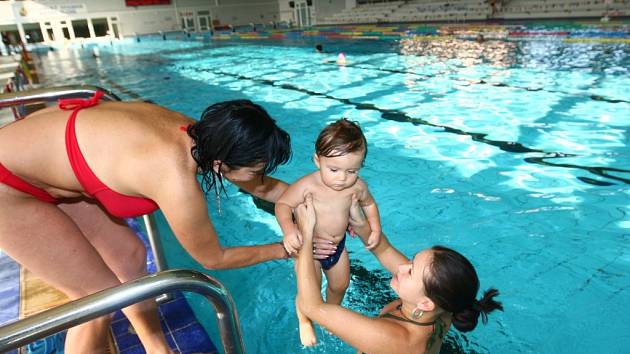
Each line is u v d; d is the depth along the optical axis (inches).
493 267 118.0
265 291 119.1
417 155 193.8
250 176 57.4
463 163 182.2
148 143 56.4
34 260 62.6
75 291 67.1
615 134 199.3
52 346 86.1
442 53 484.7
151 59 693.3
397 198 157.8
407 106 271.4
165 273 45.4
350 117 258.4
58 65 712.4
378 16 1069.8
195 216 56.7
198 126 53.9
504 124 224.5
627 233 126.8
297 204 80.9
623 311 100.7
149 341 76.6
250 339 102.7
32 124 59.6
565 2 741.9
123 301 43.2
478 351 93.7
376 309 106.1
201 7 1392.7
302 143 221.8
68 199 70.0
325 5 1256.2
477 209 146.5
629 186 152.3
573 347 92.7
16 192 58.6
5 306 98.7
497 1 826.8
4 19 1145.4
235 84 403.2
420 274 65.4
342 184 71.3
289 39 848.3
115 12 1278.3
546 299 105.7
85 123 58.3
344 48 608.4
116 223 76.2
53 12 1197.1
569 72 334.0
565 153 183.2
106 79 518.9
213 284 47.9
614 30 540.7
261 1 1471.5
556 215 138.4
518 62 392.8
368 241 84.9
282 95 333.1
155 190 56.2
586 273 112.8
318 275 80.4
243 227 151.6
